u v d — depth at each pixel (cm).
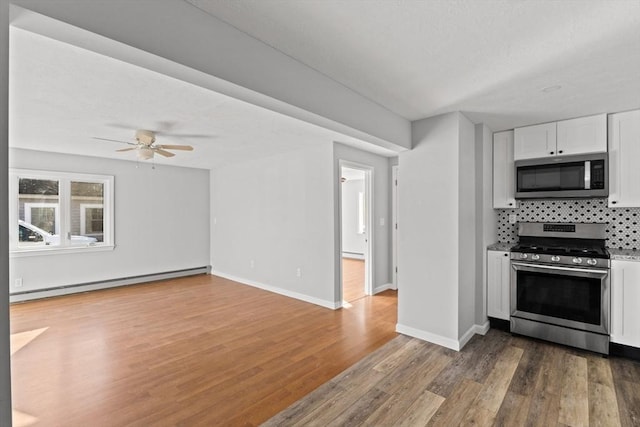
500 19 157
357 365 267
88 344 310
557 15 153
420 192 317
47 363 271
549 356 279
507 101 266
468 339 315
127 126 336
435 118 306
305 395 225
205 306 433
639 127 280
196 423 196
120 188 550
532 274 311
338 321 372
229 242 613
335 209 420
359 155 460
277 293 502
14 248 457
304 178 457
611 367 259
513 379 243
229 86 167
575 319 288
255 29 167
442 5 147
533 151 327
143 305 439
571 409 207
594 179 295
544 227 349
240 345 308
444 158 300
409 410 208
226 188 620
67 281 496
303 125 334
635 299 264
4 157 98
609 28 163
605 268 275
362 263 795
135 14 127
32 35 164
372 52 190
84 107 276
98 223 533
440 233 303
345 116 237
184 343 312
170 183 614
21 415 203
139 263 573
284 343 312
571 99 261
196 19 148
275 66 186
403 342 311
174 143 422
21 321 374
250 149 461
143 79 220
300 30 168
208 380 245
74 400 219
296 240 471
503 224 382
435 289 307
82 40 122
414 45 182
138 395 225
